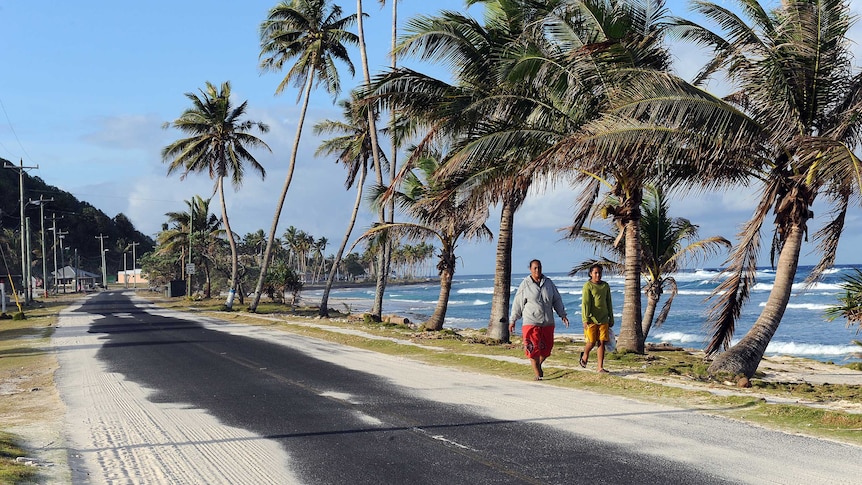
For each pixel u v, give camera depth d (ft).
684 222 68.69
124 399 33.50
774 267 41.65
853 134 37.37
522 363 42.14
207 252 220.64
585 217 57.88
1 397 36.35
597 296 38.04
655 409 27.68
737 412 26.84
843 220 39.24
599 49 42.27
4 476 18.24
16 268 377.71
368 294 377.71
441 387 34.37
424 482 18.28
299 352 53.47
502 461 20.07
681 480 17.83
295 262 585.63
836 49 37.78
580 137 37.73
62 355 57.11
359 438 23.59
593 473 18.63
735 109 37.24
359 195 122.31
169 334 74.79
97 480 19.34
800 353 90.53
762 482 17.54
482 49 53.16
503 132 44.93
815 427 23.93
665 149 38.19
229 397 32.94
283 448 22.54
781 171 39.45
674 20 40.37
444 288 79.66
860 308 53.57
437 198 52.16
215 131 144.25
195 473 19.92
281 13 120.06
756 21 39.93
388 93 52.80
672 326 136.98
